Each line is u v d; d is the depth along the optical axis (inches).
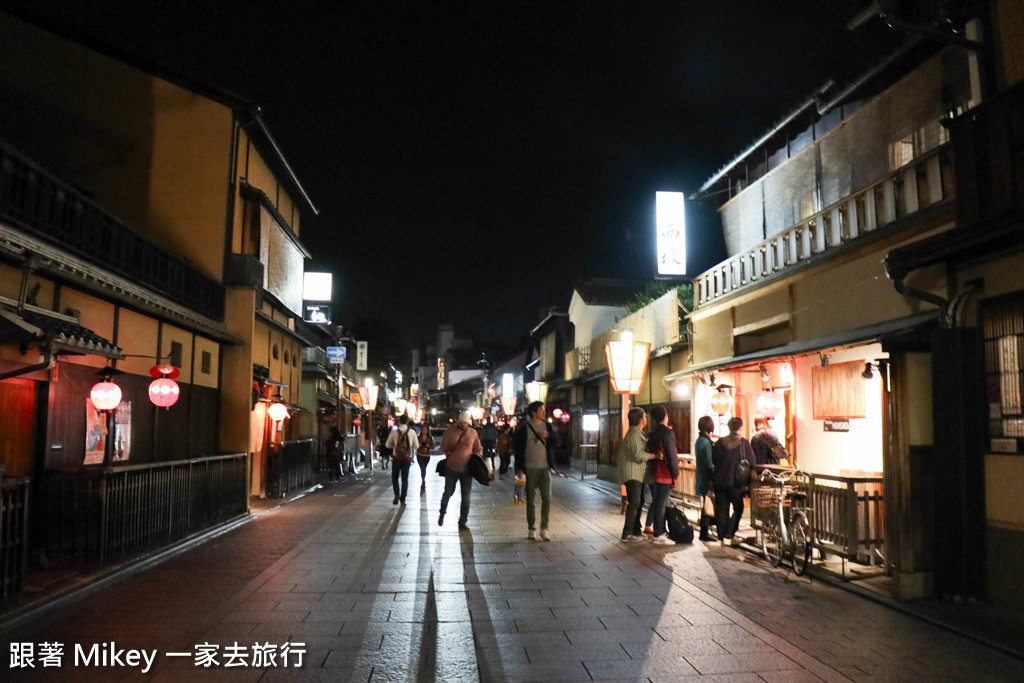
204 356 556.1
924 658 222.4
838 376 441.4
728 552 404.8
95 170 585.6
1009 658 222.4
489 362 2741.1
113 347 343.6
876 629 253.8
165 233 588.1
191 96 604.4
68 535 342.0
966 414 289.9
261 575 336.2
